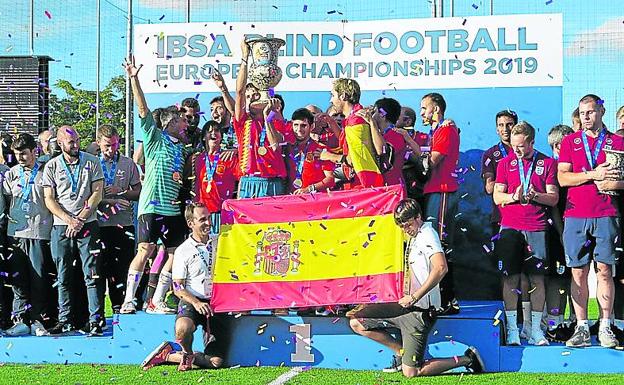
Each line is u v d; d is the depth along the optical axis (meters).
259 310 7.58
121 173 8.80
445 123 8.11
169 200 8.08
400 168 7.92
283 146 8.02
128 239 8.80
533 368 7.09
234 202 7.55
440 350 7.18
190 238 7.45
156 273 8.35
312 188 7.81
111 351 7.67
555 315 7.92
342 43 9.55
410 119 8.88
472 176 9.20
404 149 8.02
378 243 7.21
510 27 9.20
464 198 9.19
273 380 6.73
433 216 8.03
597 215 7.08
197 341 7.52
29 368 7.40
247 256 7.43
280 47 8.85
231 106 8.09
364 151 7.58
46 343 7.73
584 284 7.18
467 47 9.27
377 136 7.57
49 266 8.23
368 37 9.49
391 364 7.24
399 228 7.17
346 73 9.55
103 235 8.70
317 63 9.57
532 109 9.18
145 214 8.02
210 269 7.43
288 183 8.04
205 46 9.69
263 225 7.46
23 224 8.11
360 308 7.16
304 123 7.93
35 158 8.23
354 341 7.31
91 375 7.01
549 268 7.62
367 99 9.50
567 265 7.23
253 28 9.63
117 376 6.95
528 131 7.41
